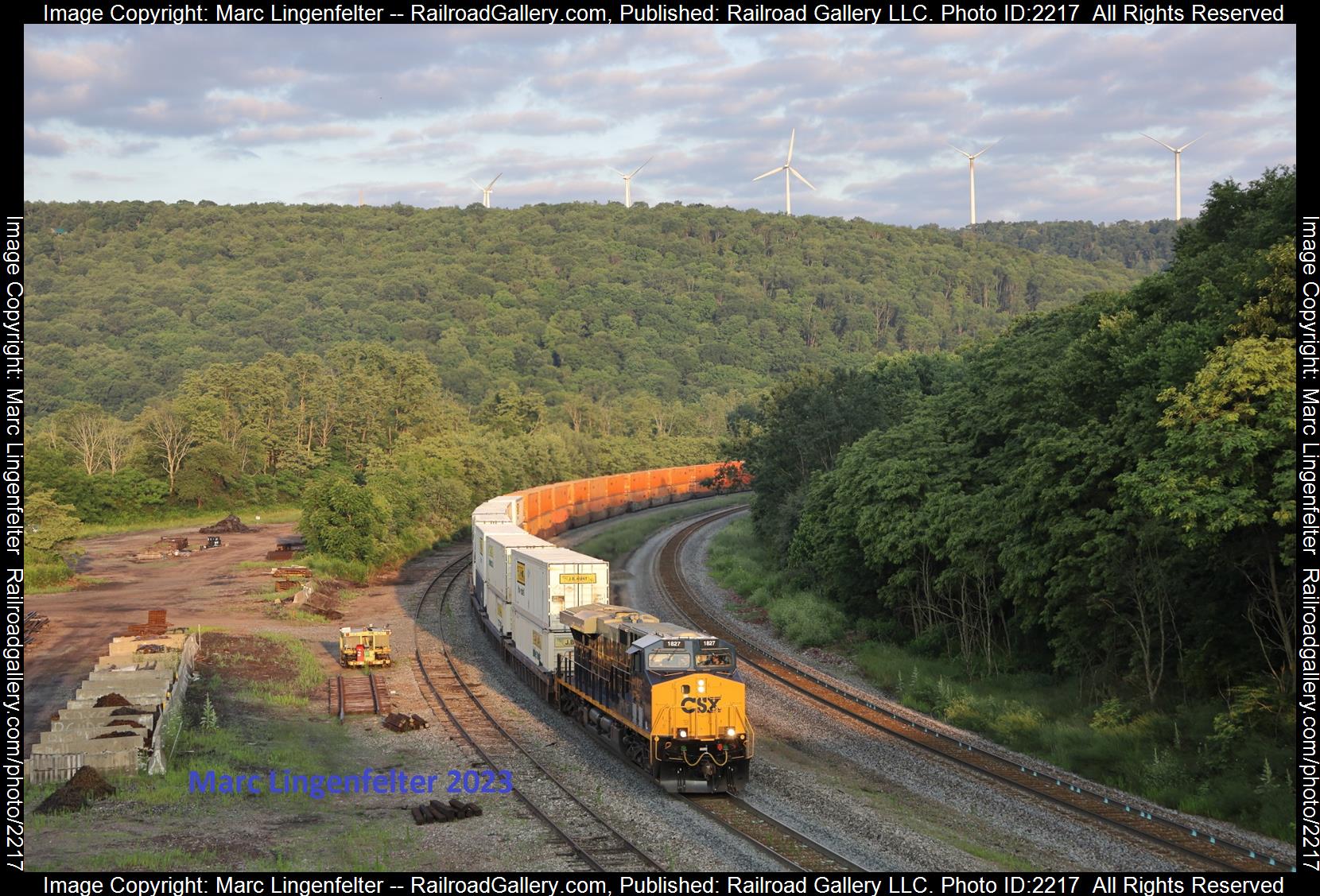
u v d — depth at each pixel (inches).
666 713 1000.9
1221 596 1232.2
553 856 808.9
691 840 848.9
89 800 912.9
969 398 1932.8
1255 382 1027.3
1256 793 959.6
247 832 857.5
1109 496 1316.4
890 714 1368.1
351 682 1550.2
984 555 1518.2
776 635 1987.0
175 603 2262.6
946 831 906.1
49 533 2600.9
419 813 916.6
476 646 1861.5
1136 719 1211.9
